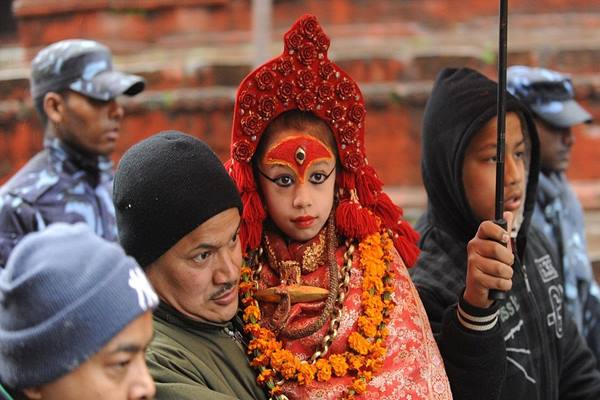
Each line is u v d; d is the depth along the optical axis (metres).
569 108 5.14
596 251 7.63
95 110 5.13
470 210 3.46
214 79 8.80
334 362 2.75
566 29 9.55
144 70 8.79
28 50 9.40
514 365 3.38
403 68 8.75
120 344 2.13
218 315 2.68
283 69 2.82
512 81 5.16
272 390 2.73
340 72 2.87
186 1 9.41
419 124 8.66
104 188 5.17
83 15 9.34
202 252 2.61
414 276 3.52
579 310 4.98
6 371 2.15
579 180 8.66
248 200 2.85
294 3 9.61
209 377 2.63
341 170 2.96
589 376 3.80
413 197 8.49
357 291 2.87
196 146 2.64
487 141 3.39
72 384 2.11
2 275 2.19
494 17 9.66
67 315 2.08
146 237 2.58
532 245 3.82
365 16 9.59
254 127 2.82
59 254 2.12
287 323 2.81
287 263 2.88
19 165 8.67
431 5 9.62
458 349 2.97
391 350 2.82
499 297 2.90
